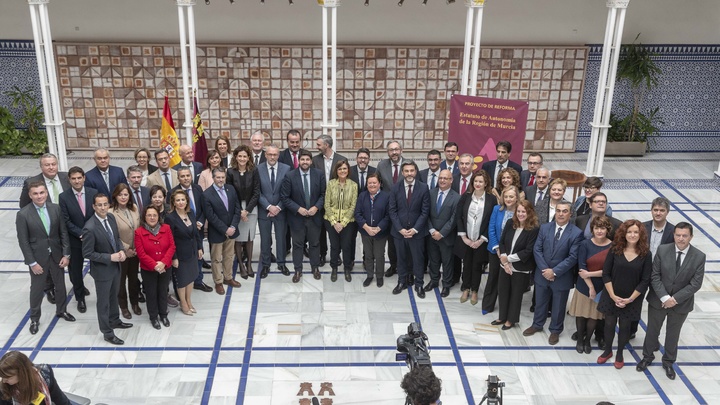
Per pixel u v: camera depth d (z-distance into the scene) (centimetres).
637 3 1319
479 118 993
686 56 1359
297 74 1337
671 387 671
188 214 746
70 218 738
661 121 1411
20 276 862
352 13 1305
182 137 1373
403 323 773
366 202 813
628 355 724
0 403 462
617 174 1291
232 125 1366
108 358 695
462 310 805
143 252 710
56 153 1159
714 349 739
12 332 737
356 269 908
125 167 1284
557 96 1374
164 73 1327
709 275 902
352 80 1345
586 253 687
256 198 831
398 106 1367
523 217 705
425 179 837
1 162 1288
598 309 688
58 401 491
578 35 1335
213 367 687
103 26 1292
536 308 746
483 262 793
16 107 1337
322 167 861
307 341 734
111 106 1343
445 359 707
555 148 1415
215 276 823
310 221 841
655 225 704
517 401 645
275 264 913
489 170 862
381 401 640
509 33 1330
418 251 814
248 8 1292
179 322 765
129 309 797
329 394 649
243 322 768
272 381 666
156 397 639
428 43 1334
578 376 685
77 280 771
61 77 1316
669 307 656
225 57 1317
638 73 1305
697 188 1227
